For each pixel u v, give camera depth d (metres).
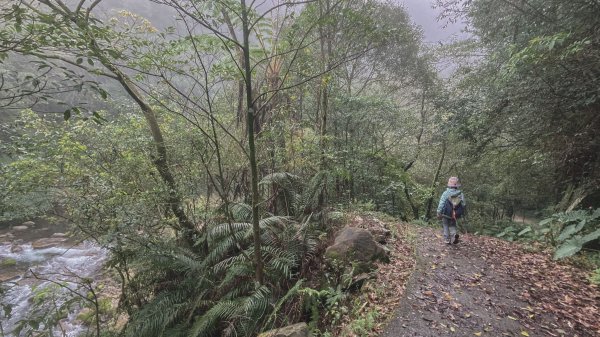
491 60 8.30
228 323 4.68
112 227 4.82
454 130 9.61
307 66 6.43
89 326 6.25
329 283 4.85
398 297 4.37
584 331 3.72
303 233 5.63
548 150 7.43
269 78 6.17
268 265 5.20
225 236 5.54
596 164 6.90
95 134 5.11
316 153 7.41
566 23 5.60
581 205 7.41
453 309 4.12
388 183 10.97
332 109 9.26
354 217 7.45
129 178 5.23
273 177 6.09
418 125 12.06
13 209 4.32
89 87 2.54
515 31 7.18
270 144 6.68
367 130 9.95
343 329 3.89
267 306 4.62
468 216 12.74
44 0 3.52
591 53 5.29
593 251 6.26
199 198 6.43
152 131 5.55
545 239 6.95
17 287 7.90
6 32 2.40
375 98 9.14
